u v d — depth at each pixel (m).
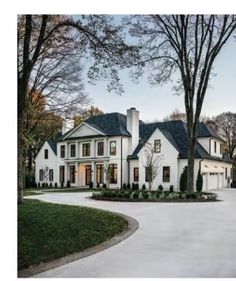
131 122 38.31
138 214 14.44
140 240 9.10
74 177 41.44
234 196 25.80
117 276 6.12
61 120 26.42
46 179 44.25
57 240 8.31
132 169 37.19
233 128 49.12
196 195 21.47
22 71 14.75
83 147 40.41
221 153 40.31
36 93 23.39
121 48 13.99
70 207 14.27
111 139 38.00
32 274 6.17
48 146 44.75
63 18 16.89
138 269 6.50
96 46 13.91
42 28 14.00
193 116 23.16
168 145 33.91
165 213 14.80
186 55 22.27
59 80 23.14
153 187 34.50
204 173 34.78
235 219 12.98
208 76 22.48
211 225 11.58
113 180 37.56
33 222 9.95
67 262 6.92
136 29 20.61
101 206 17.66
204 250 7.99
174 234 9.95
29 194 26.67
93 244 8.48
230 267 6.65
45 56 20.22
